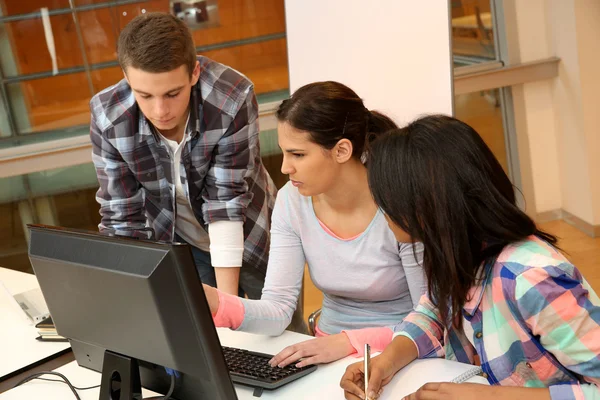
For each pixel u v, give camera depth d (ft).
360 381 4.46
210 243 6.71
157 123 5.94
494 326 4.09
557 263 3.82
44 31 13.25
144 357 4.02
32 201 13.96
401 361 4.68
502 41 13.58
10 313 6.56
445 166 3.82
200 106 6.40
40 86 13.39
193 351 3.74
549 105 14.02
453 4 13.26
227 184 6.61
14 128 13.47
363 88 9.93
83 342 4.43
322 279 5.73
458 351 4.83
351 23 9.77
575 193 13.85
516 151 14.15
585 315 3.73
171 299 3.65
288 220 5.75
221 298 5.18
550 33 13.60
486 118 14.10
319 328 6.01
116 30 13.55
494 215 3.87
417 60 9.47
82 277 4.04
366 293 5.62
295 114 5.09
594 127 13.19
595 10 12.76
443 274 3.98
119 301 3.89
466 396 3.96
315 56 10.14
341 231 5.58
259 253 7.24
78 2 13.24
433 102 9.52
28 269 14.16
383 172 3.95
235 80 6.52
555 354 3.85
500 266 3.97
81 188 14.11
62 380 5.03
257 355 4.97
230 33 13.80
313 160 5.15
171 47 5.58
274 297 5.65
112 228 6.77
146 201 6.82
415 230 3.94
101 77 13.73
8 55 13.17
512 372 4.12
